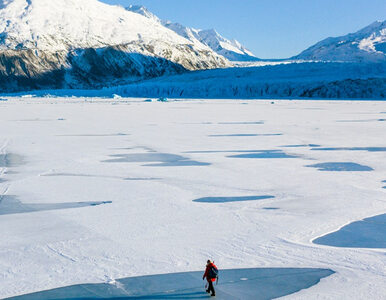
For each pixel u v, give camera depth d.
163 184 25.59
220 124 64.50
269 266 13.88
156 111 96.75
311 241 16.16
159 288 12.47
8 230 17.42
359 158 34.47
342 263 14.05
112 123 65.88
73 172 29.12
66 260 14.34
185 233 16.92
